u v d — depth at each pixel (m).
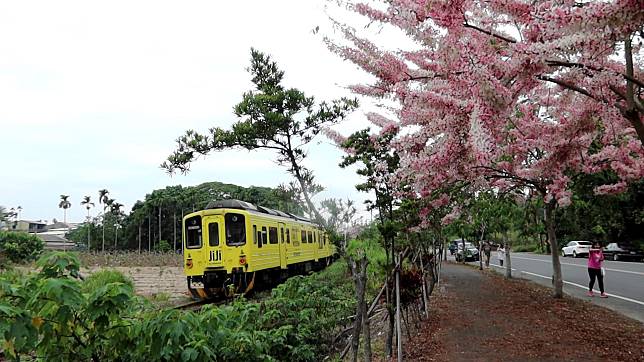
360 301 5.44
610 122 6.75
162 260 35.31
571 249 38.56
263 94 6.86
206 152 7.17
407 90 4.91
